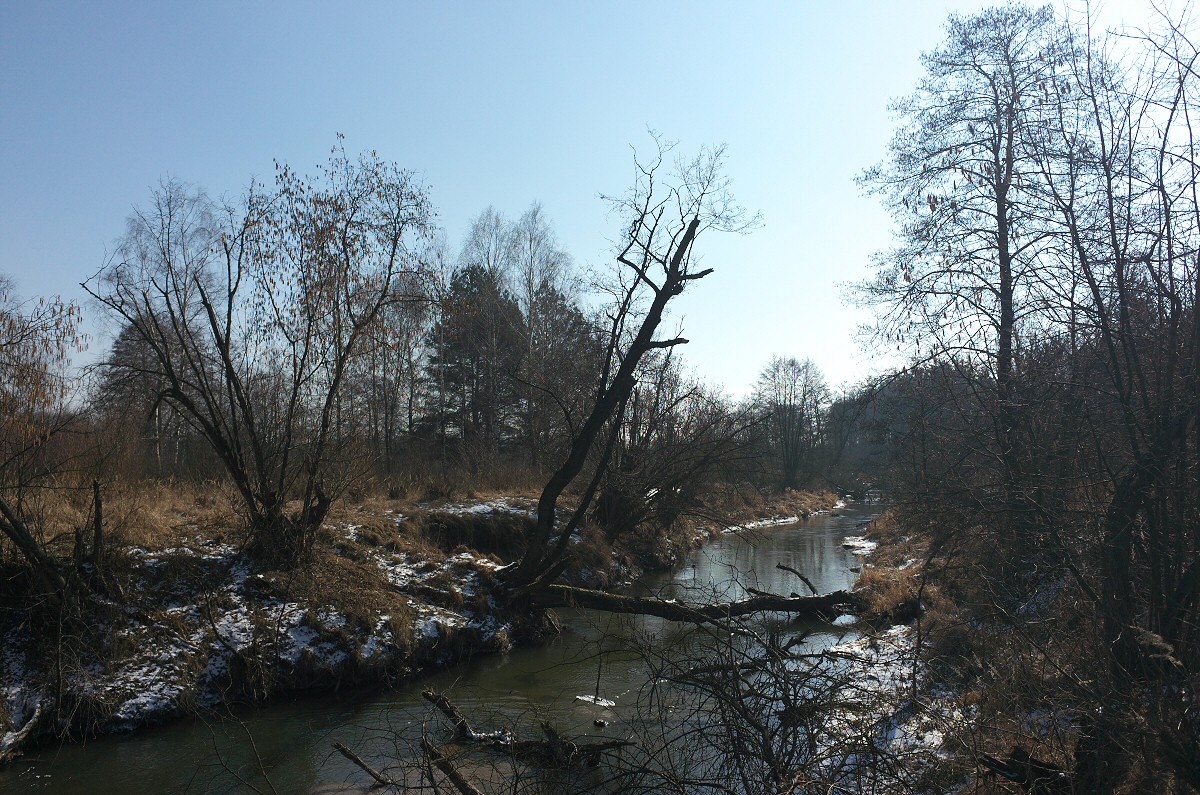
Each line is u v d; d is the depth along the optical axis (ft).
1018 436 29.25
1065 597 25.20
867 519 129.49
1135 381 24.50
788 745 22.57
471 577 52.26
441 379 122.72
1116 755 18.81
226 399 61.82
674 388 79.10
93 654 35.37
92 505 40.52
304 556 46.78
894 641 37.24
